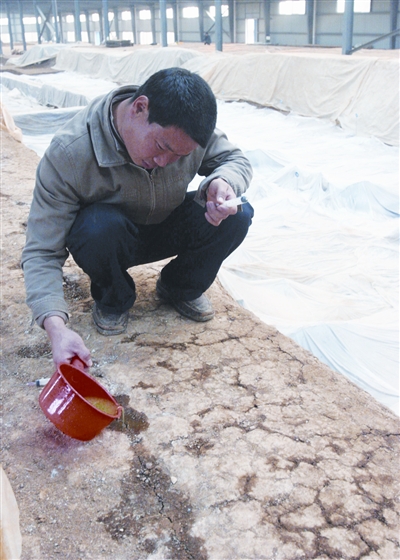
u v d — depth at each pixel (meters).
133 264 1.82
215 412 1.48
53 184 1.42
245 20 22.84
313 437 1.41
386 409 1.55
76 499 1.23
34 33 36.34
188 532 1.16
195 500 1.23
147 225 1.73
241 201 1.46
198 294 1.83
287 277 3.71
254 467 1.31
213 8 23.83
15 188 3.29
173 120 1.22
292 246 4.34
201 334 1.81
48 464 1.32
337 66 8.77
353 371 2.53
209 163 1.70
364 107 8.17
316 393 1.57
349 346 2.67
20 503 1.21
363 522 1.19
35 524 1.17
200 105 1.22
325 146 7.52
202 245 1.71
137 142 1.31
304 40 20.91
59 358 1.29
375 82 8.18
